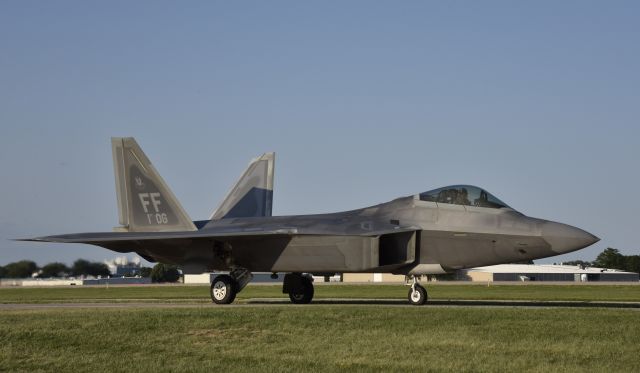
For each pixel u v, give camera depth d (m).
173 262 30.59
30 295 48.38
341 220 27.89
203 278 94.81
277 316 19.38
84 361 14.22
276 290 59.03
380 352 14.76
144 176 32.12
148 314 20.03
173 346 15.72
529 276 113.25
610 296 42.59
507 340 15.86
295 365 13.62
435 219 26.61
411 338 16.19
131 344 15.93
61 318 19.77
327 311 20.62
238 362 13.98
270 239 28.03
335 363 13.80
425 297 26.77
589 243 25.03
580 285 71.12
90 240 28.39
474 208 26.38
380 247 26.69
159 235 28.08
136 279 76.81
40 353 15.08
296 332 17.19
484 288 60.59
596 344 15.32
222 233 27.36
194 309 22.11
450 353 14.58
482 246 25.86
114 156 32.75
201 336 16.86
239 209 33.88
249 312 20.34
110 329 17.56
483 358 14.05
